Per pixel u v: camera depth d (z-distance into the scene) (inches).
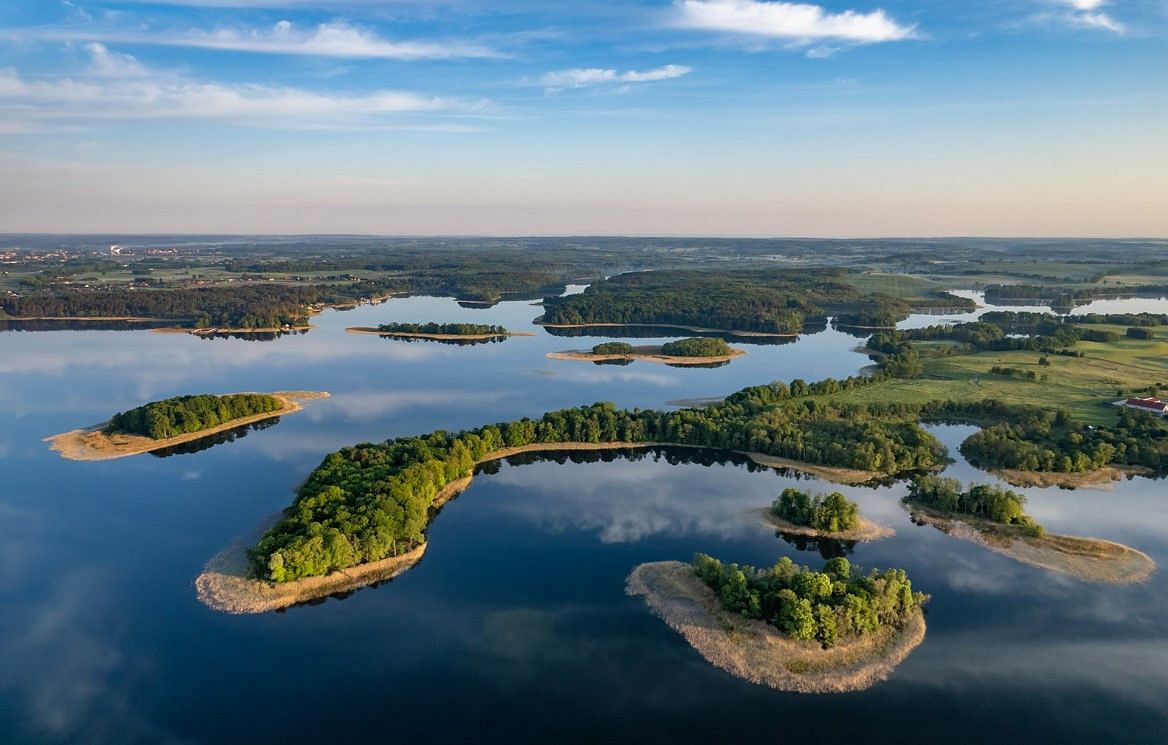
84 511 6909.5
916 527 6574.8
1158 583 5565.9
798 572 5177.2
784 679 4488.2
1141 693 4362.7
